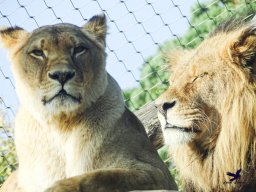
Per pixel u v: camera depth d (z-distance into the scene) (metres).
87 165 11.91
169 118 11.34
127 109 12.64
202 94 11.37
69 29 12.27
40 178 12.02
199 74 11.42
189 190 11.88
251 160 11.28
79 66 11.96
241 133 11.30
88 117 12.01
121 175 11.48
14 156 15.12
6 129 14.98
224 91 11.37
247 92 11.32
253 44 11.41
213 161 11.50
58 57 11.87
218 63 11.44
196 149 11.56
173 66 12.06
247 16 12.31
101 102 12.13
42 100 11.83
